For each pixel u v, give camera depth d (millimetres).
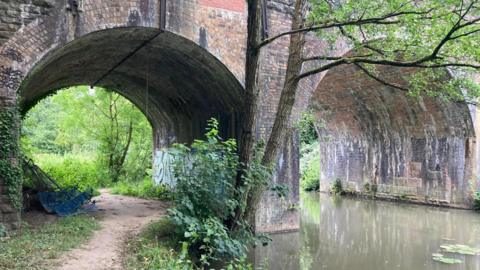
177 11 10492
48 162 25453
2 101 8688
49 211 11859
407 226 14656
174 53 12133
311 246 11734
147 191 17891
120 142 23547
